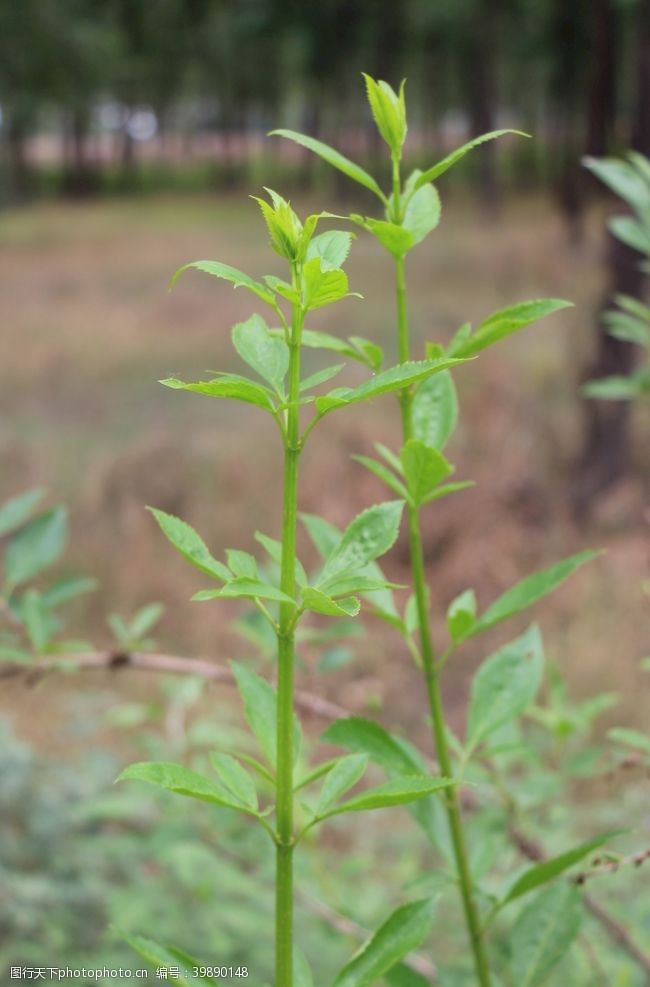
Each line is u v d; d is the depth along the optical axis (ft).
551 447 26.99
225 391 2.99
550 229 66.39
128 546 25.96
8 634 6.49
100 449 33.76
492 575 23.35
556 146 125.59
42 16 102.99
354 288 57.77
